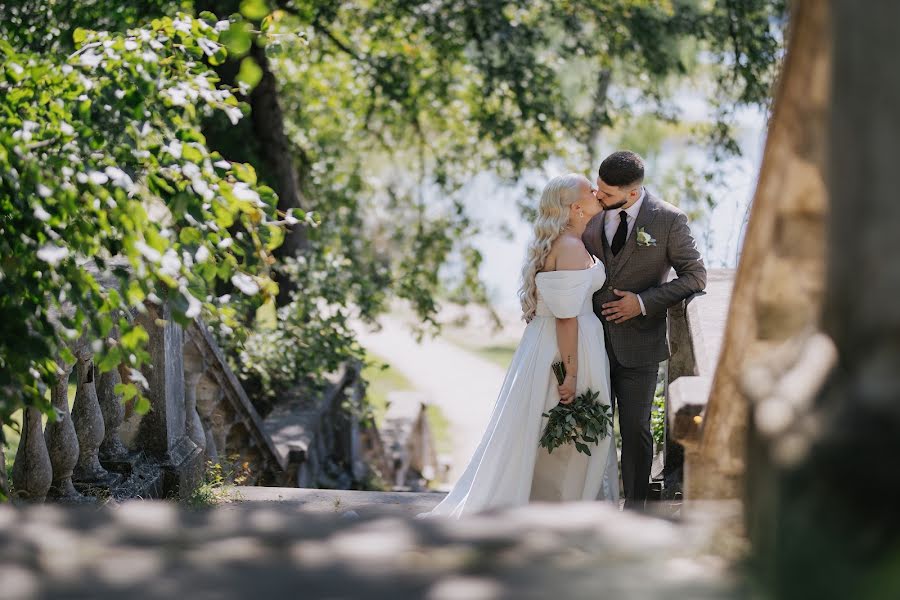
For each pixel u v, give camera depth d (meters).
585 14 11.42
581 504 2.22
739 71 10.85
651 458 5.10
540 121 10.86
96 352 3.66
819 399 1.67
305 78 12.69
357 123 12.82
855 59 1.53
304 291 9.47
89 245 3.74
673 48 11.30
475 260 12.63
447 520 2.14
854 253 1.56
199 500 5.53
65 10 6.88
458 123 12.53
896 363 1.52
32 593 1.76
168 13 6.89
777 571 1.60
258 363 9.00
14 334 3.48
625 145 13.79
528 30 10.84
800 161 2.10
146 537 2.07
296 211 4.39
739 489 2.46
